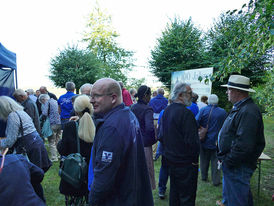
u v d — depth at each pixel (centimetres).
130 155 133
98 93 143
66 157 221
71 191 223
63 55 1137
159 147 345
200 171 405
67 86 497
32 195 115
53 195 329
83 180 212
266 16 211
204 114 363
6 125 247
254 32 231
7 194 108
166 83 1243
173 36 1145
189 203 224
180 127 221
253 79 946
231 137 211
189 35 1145
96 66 1208
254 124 194
